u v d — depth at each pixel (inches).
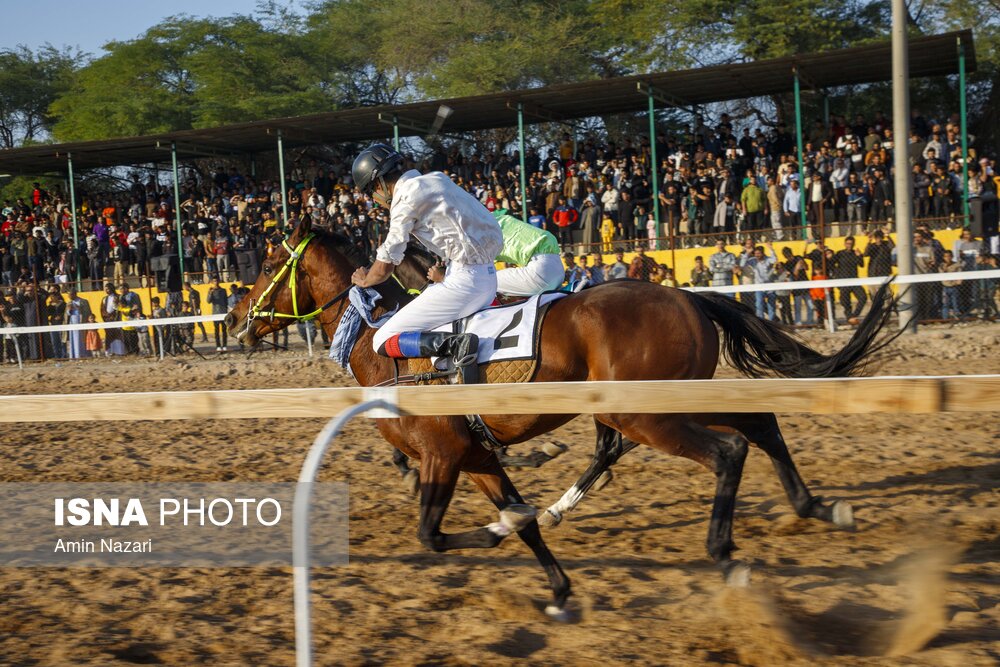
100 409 133.6
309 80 1227.9
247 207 856.3
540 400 123.1
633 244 637.3
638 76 708.0
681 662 129.8
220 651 138.2
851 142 658.8
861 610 147.2
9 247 928.3
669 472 245.3
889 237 512.1
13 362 656.4
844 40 930.1
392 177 172.4
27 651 139.6
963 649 129.0
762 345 169.6
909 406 110.4
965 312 475.5
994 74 873.5
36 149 892.6
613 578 167.6
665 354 156.7
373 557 187.6
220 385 494.6
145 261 840.9
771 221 649.0
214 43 1219.9
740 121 1027.9
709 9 957.2
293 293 201.5
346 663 131.5
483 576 171.5
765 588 157.0
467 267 167.8
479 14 1157.1
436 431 155.7
